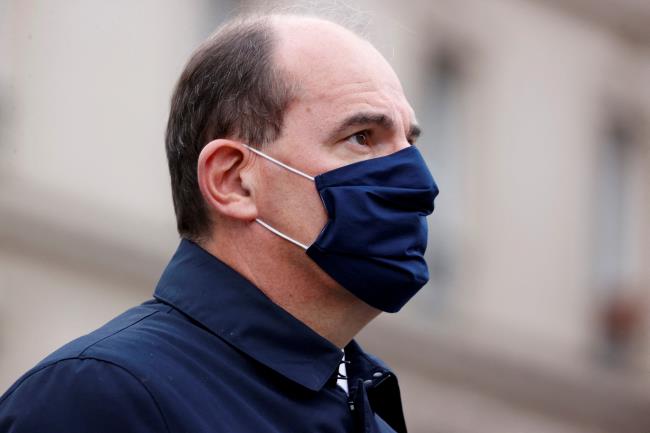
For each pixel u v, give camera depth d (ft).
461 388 121.70
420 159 27.55
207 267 26.18
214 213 26.96
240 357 24.95
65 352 23.93
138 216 97.91
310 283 26.43
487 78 128.98
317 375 25.12
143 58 98.53
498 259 128.57
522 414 127.75
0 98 92.02
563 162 135.23
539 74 133.90
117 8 97.40
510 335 128.26
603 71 139.64
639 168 140.26
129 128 97.91
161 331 24.84
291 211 26.63
